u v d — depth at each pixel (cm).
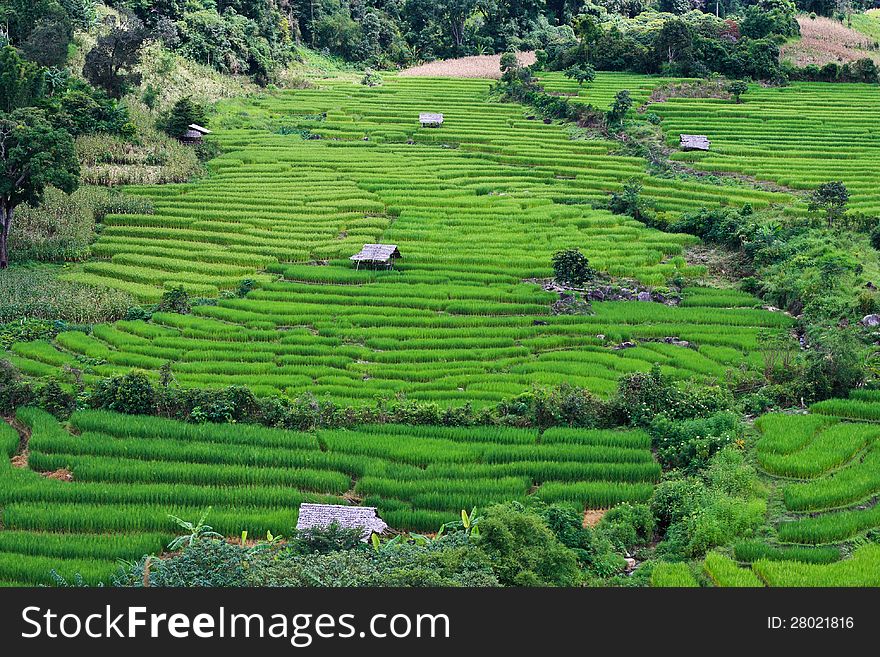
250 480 4416
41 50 11094
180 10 14350
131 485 4338
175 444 4716
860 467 4325
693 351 6172
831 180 9912
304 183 10038
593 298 7288
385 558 3478
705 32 14312
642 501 4262
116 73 11688
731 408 5084
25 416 5019
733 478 4209
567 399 5059
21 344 6234
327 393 5475
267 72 14225
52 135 7669
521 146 11338
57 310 6825
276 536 3991
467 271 7775
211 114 12312
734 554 3675
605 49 14225
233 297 7319
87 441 4697
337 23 16362
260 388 5475
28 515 4019
